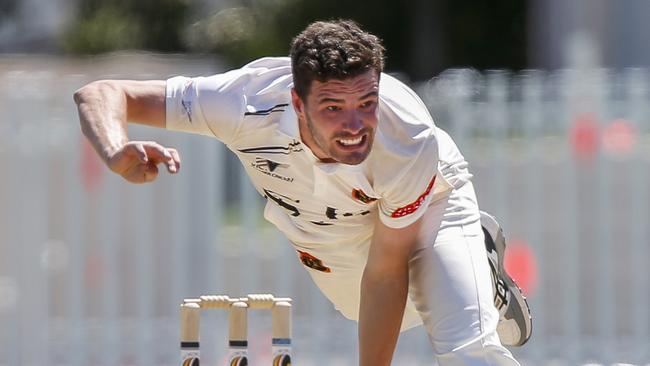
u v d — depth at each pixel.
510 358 13.83
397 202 13.50
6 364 27.09
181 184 27.19
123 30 68.75
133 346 27.28
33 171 27.11
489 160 27.58
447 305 13.94
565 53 57.66
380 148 13.11
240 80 13.69
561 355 27.75
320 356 27.56
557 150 27.72
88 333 27.27
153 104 13.76
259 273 27.61
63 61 43.59
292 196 14.24
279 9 64.81
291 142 13.38
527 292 27.73
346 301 16.12
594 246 27.83
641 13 56.62
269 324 27.84
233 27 65.62
